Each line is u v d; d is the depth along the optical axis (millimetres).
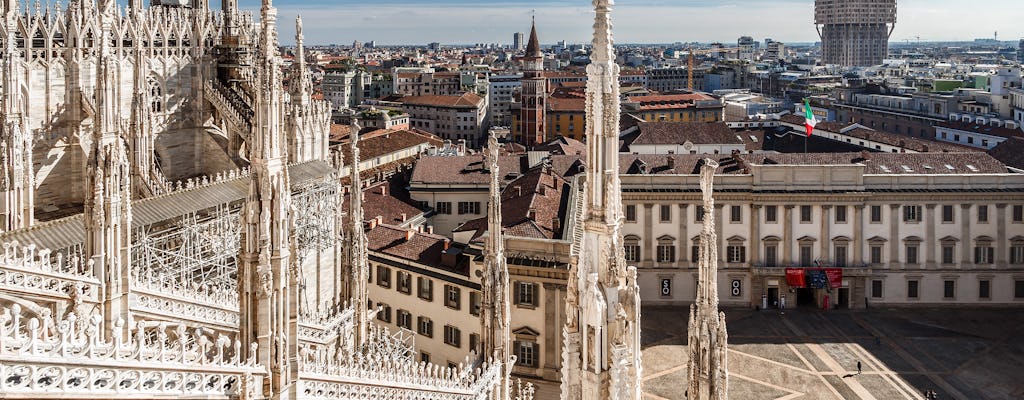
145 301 34562
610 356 18734
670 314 95062
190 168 66875
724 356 30438
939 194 95250
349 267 50562
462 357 69500
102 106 33031
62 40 55562
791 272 95812
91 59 56688
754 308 97375
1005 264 96500
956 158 105938
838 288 96438
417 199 109750
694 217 97375
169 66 64188
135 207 42344
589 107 18344
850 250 96438
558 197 88438
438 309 71062
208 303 38000
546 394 67312
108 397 20859
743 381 76500
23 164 45062
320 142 65688
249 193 23797
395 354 53000
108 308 32375
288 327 24906
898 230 96375
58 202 56344
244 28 68812
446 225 110125
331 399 29281
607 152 18375
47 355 19547
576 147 154500
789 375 77875
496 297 47188
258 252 23812
